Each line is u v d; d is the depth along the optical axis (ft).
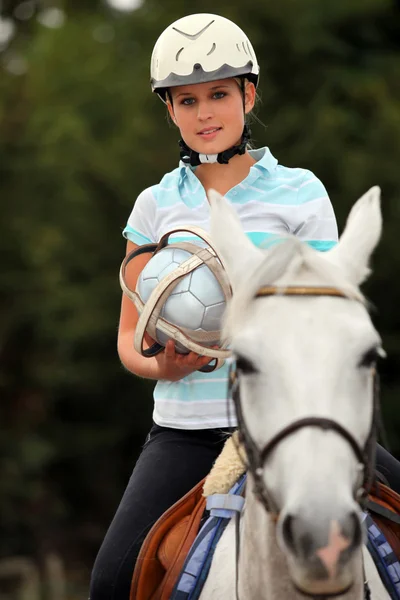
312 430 13.17
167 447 19.36
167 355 16.78
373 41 100.83
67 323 90.58
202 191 19.66
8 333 104.37
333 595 13.08
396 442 85.56
